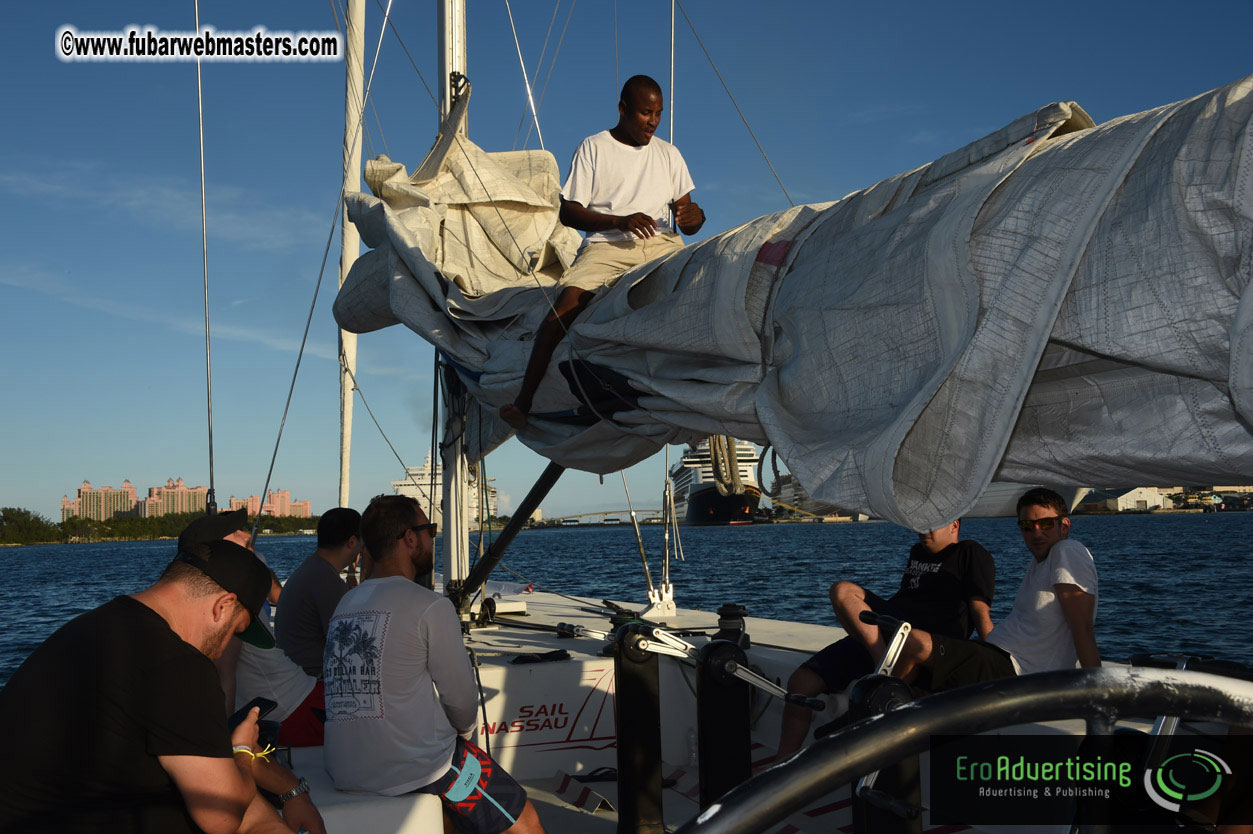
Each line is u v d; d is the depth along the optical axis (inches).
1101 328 62.5
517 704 150.9
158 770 58.5
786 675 145.7
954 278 70.8
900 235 80.4
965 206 73.2
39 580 1708.9
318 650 139.3
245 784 61.6
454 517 210.1
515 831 98.4
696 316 99.7
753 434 95.7
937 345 72.1
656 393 106.4
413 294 169.5
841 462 73.4
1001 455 64.3
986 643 109.5
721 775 102.7
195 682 59.6
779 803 26.9
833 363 81.7
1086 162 68.0
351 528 146.3
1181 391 63.6
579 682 154.2
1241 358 52.1
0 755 56.1
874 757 27.8
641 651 111.5
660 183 139.4
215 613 63.5
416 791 94.1
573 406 132.4
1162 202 60.6
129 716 57.5
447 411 207.2
